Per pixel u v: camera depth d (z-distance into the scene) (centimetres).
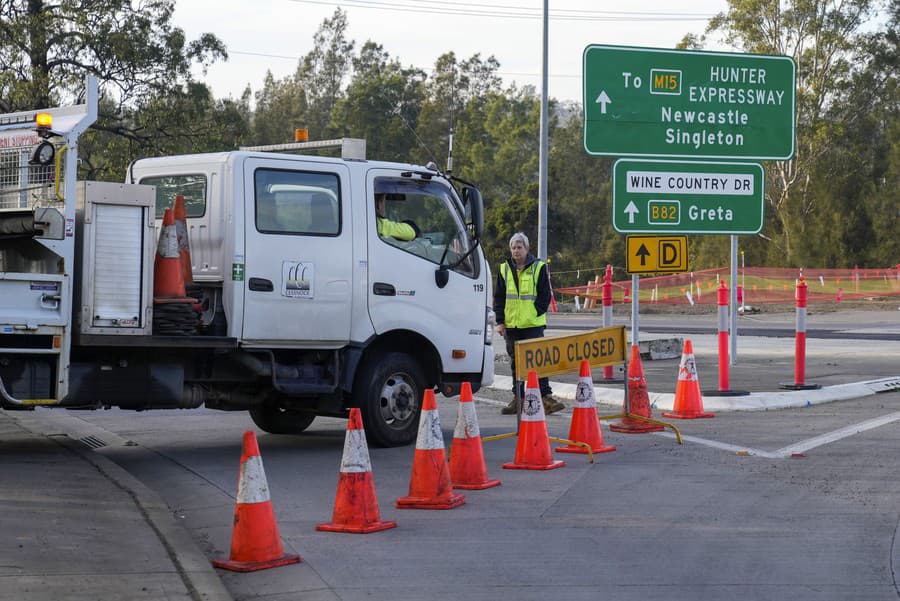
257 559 878
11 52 5562
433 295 1523
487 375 1595
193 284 1372
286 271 1395
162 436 1644
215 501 1162
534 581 840
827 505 1109
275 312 1386
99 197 1262
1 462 1317
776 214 9212
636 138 2070
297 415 1667
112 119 5894
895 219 8531
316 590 818
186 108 5934
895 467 1321
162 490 1223
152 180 1461
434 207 1545
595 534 990
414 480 1109
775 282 6812
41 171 1259
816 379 2312
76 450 1457
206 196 1397
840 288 6925
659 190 2062
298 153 1612
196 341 1319
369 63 14988
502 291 1862
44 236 1220
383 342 1512
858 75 8644
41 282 1221
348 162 1458
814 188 8750
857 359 2828
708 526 1020
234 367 1401
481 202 1555
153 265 1312
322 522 1045
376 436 1474
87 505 1066
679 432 1586
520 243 1833
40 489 1133
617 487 1205
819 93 8656
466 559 904
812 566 884
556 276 9812
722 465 1341
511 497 1154
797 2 8462
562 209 10475
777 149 2142
